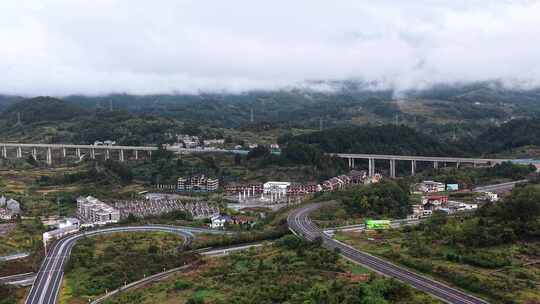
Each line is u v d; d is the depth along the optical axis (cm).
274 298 16912
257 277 19338
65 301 19188
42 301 19250
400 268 19450
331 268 19612
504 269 18462
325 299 16000
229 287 18700
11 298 19462
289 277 18775
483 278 17438
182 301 17688
